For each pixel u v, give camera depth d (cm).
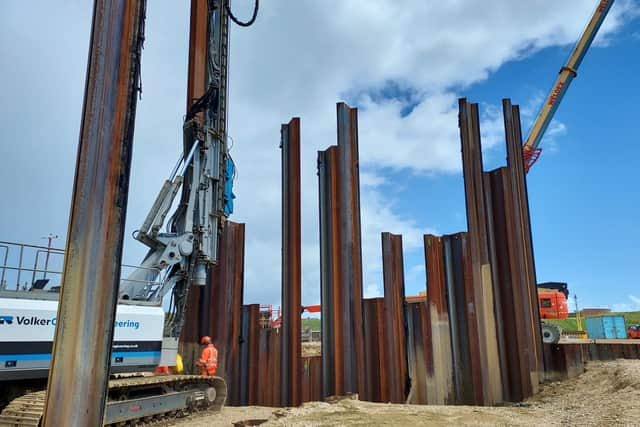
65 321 489
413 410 1291
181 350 1759
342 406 1377
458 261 1702
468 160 1764
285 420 1138
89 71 534
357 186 1859
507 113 1817
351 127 1895
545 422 1082
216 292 1802
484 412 1245
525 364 1590
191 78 1477
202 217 1391
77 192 511
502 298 1688
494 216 1758
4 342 902
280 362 1827
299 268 1817
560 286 4078
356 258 1784
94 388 487
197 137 1399
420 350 1695
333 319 1761
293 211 1858
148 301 1212
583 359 1636
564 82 3781
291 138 1917
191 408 1315
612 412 1073
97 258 506
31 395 935
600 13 3681
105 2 548
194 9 1506
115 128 534
